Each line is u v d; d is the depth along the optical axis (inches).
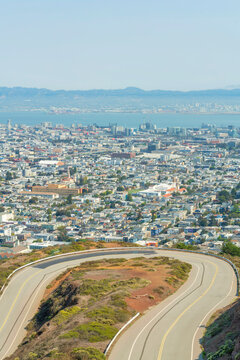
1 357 5910.4
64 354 4753.9
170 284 6993.1
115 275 7514.8
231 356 4424.2
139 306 6087.6
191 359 4702.3
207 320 5659.5
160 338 5172.2
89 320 5595.5
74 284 7086.6
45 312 6860.2
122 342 5078.7
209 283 7219.5
